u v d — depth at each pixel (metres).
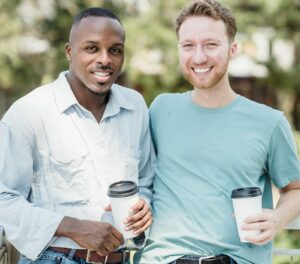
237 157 2.79
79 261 2.75
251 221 2.58
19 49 11.12
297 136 8.43
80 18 2.83
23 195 2.81
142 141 2.99
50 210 2.77
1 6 10.98
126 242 2.85
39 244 2.68
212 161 2.81
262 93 12.63
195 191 2.79
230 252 2.75
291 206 2.83
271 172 2.90
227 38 2.86
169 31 10.66
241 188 2.62
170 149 2.89
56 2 11.36
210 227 2.75
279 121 2.84
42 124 2.78
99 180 2.79
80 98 2.84
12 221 2.69
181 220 2.78
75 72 2.81
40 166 2.81
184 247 2.76
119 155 2.87
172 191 2.83
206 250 2.74
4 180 2.74
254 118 2.85
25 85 11.65
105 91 2.81
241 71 12.27
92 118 2.83
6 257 3.03
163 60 10.80
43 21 11.36
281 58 11.92
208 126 2.86
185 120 2.91
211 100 2.89
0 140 2.76
